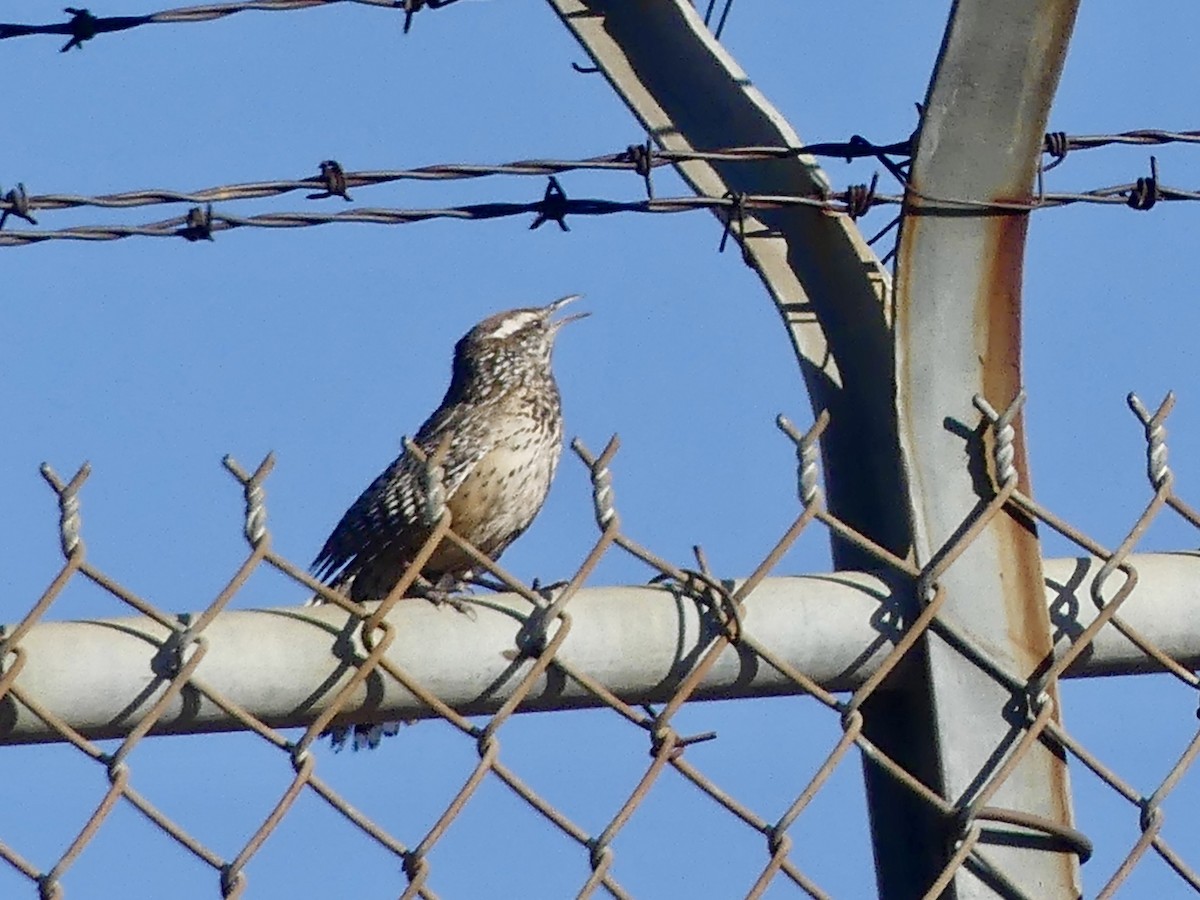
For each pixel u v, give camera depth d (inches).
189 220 306.7
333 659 237.6
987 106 267.3
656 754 247.8
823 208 293.0
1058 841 258.2
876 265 286.8
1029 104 268.4
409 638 240.2
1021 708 259.9
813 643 253.8
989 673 259.9
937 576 258.7
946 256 269.0
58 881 225.9
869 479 279.3
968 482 266.1
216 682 233.0
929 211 269.0
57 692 227.8
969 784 257.6
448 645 241.3
